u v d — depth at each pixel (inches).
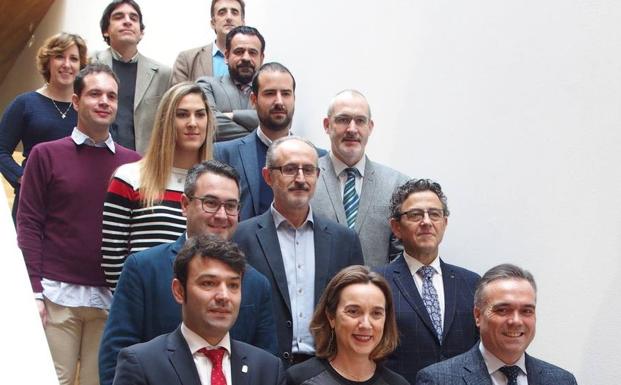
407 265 118.9
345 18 166.4
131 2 171.8
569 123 119.6
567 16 121.1
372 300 97.3
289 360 111.1
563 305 118.4
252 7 203.2
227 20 183.3
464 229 135.1
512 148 127.6
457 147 137.0
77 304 120.9
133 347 90.5
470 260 133.4
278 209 117.6
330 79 169.8
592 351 113.9
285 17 187.6
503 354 101.3
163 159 117.0
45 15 286.0
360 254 119.5
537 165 123.5
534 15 125.8
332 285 99.4
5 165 146.3
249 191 136.3
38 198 122.9
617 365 110.6
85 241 122.4
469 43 136.2
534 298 101.5
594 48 117.1
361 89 160.7
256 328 103.0
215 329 89.4
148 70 172.7
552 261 120.3
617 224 112.0
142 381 88.0
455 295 117.2
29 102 149.5
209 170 103.3
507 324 100.4
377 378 98.2
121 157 128.5
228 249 90.4
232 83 168.4
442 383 100.8
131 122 168.4
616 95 113.8
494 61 131.5
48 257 121.9
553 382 102.3
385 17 154.9
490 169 130.9
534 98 124.9
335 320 98.3
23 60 299.3
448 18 140.5
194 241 91.4
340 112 131.9
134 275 100.3
